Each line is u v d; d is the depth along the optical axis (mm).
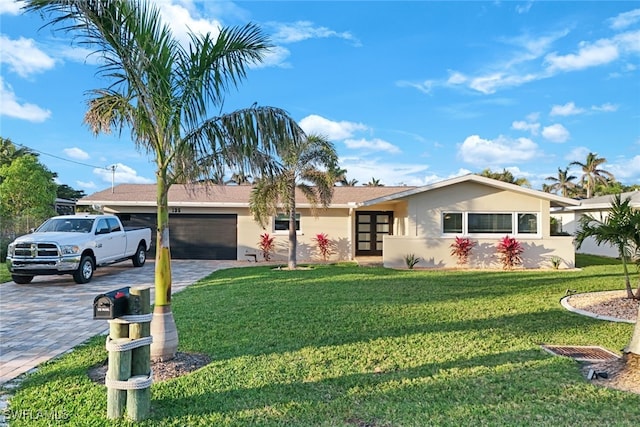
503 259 15688
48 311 8672
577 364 5062
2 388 4539
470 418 3650
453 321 7223
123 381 3709
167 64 5172
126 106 5449
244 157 5387
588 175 51969
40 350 6023
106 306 3828
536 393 4184
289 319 7359
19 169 25375
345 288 10680
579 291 10266
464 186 16156
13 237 19672
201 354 5559
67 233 12758
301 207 19234
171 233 19578
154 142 5434
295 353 5500
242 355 5441
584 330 6660
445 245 15945
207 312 7949
